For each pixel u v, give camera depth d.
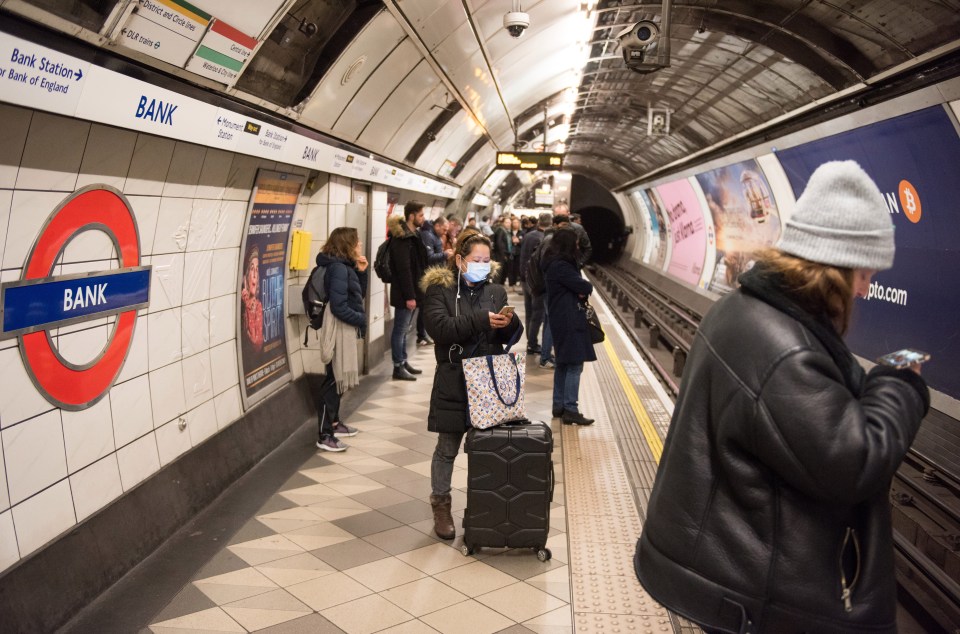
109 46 3.42
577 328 7.21
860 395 1.74
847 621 1.68
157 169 4.51
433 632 3.61
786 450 1.63
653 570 1.92
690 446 1.85
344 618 3.73
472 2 7.45
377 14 6.12
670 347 14.92
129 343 4.41
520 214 38.44
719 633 1.79
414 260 9.39
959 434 7.13
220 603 3.86
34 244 3.46
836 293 1.72
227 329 5.95
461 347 4.65
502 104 14.19
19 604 3.30
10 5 2.71
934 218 7.81
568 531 4.84
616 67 14.40
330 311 6.34
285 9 4.67
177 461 5.02
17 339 3.39
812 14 8.12
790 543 1.71
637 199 32.69
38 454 3.56
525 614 3.79
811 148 10.49
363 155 8.91
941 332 7.88
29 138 3.30
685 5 9.38
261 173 6.11
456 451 4.80
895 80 7.62
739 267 17.14
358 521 5.04
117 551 4.12
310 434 7.15
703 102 14.45
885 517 1.73
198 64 4.23
